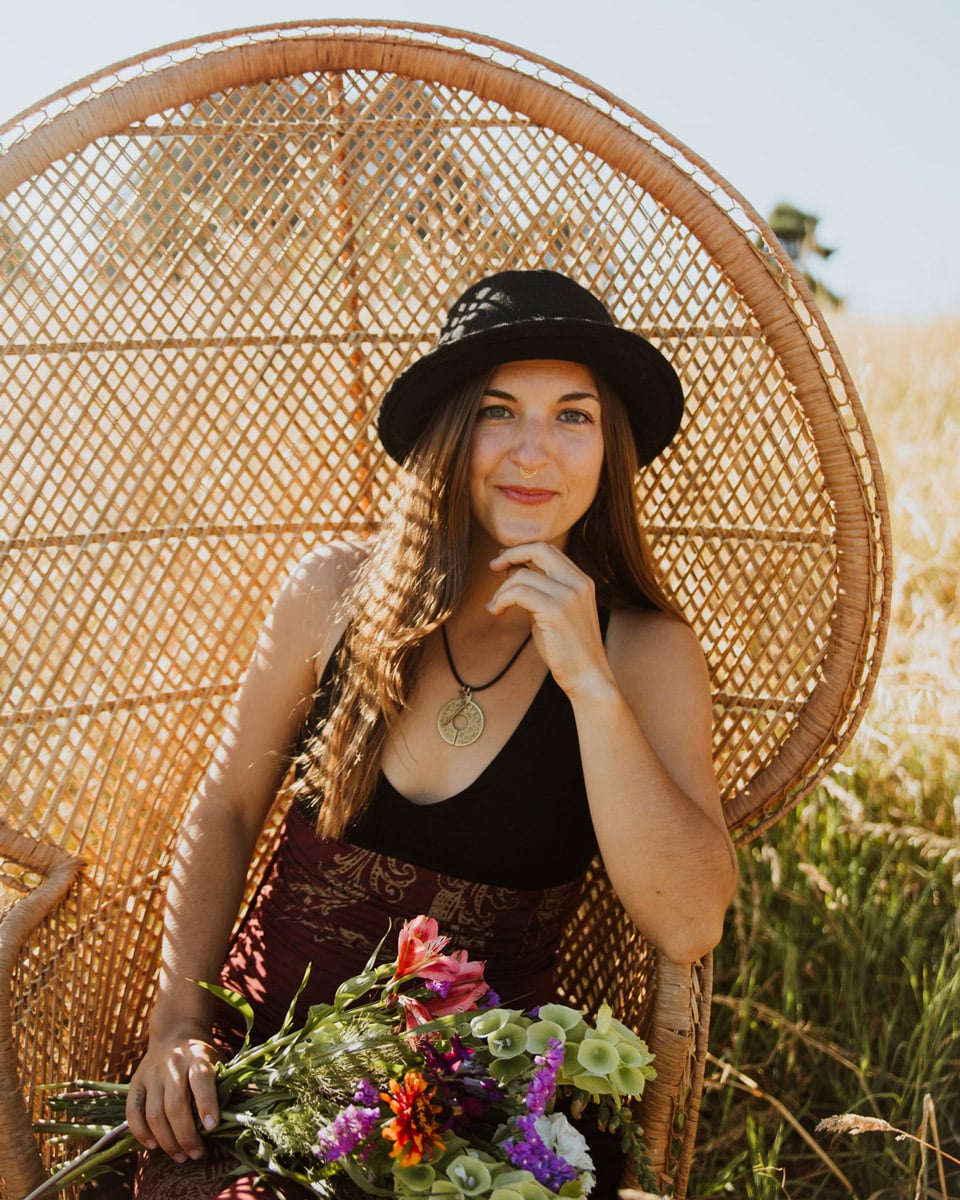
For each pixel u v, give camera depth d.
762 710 2.01
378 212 2.03
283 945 1.67
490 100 1.90
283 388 2.14
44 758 1.96
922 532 3.56
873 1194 1.92
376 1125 1.19
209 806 1.77
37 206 1.82
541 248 2.03
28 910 1.65
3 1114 1.44
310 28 1.84
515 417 1.64
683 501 2.10
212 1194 1.30
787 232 7.05
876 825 2.56
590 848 1.75
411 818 1.63
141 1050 1.96
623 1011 1.90
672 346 2.03
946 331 5.26
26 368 1.97
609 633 1.79
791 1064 2.22
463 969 1.34
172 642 2.09
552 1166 1.14
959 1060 2.11
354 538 2.14
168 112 1.86
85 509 1.93
